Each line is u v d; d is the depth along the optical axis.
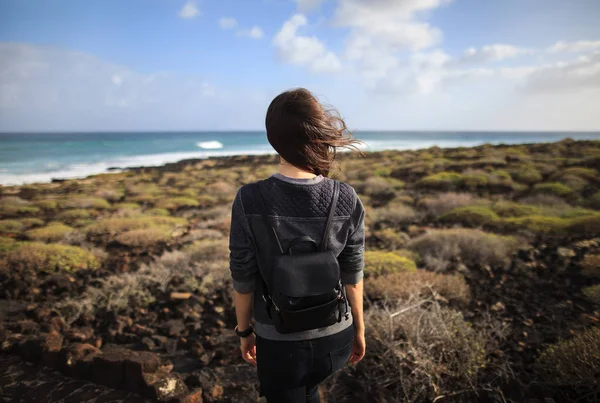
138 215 13.23
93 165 38.75
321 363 1.44
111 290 4.89
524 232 8.22
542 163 20.39
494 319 3.80
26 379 2.91
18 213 13.84
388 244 7.84
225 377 3.06
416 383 2.79
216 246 7.34
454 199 12.44
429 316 3.25
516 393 2.73
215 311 4.43
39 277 5.86
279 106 1.40
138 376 2.74
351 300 1.54
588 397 2.68
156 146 73.12
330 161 1.45
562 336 3.55
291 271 1.31
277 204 1.37
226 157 43.31
